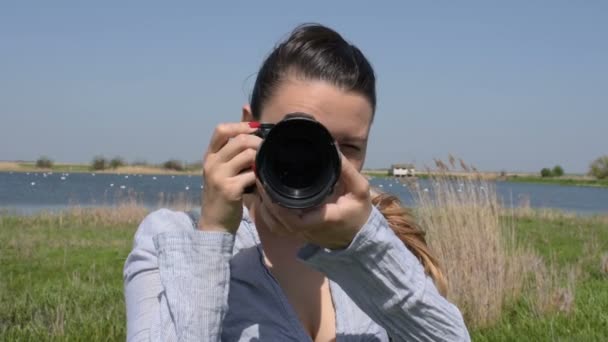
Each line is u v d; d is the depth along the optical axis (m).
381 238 1.39
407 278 1.43
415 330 1.48
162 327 1.43
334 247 1.41
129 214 18.38
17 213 21.73
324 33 1.59
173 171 106.00
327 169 1.32
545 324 5.88
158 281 1.56
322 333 1.64
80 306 6.62
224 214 1.47
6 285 8.09
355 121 1.54
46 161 115.12
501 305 6.32
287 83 1.54
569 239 14.73
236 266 1.64
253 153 1.46
